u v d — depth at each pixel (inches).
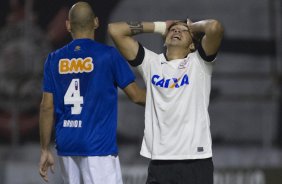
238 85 1475.1
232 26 1486.2
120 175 671.1
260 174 1269.7
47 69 666.2
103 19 1496.1
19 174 1362.0
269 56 1477.6
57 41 1507.1
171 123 641.0
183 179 644.1
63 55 660.7
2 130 1496.1
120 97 1467.8
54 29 1507.1
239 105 1465.3
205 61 652.1
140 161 1427.2
